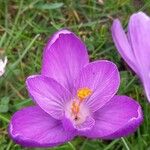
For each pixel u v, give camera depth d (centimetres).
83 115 14
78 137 15
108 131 14
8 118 16
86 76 14
